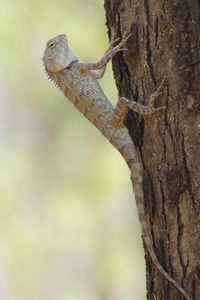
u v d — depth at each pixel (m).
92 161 19.19
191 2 5.71
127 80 6.24
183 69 5.73
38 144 22.39
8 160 21.56
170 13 5.78
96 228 20.28
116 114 6.25
